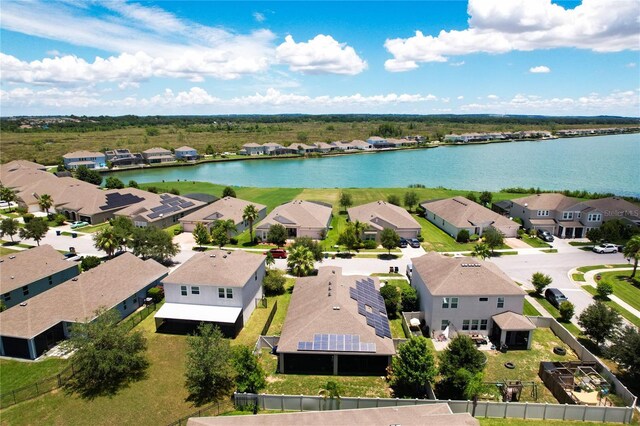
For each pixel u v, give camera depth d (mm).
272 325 45219
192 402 32719
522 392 34250
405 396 33312
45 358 38750
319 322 37500
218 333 35906
